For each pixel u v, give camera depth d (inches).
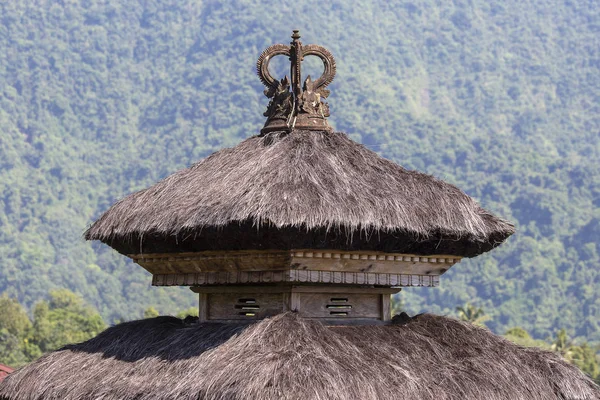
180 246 978.7
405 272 999.6
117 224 1015.6
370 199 937.5
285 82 1065.5
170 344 984.3
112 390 943.0
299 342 882.1
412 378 896.9
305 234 903.7
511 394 943.7
